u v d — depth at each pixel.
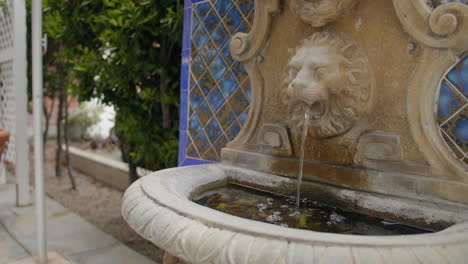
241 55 1.80
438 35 1.20
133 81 2.95
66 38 3.40
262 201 1.51
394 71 1.33
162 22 2.49
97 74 3.02
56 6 3.25
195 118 2.24
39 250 2.43
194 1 2.22
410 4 1.24
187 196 1.38
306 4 1.46
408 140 1.31
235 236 0.87
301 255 0.79
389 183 1.32
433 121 1.26
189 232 0.93
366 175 1.39
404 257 0.77
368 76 1.39
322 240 0.81
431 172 1.24
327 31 1.48
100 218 3.62
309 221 1.28
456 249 0.82
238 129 1.99
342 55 1.42
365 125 1.42
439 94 1.30
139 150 2.94
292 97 1.42
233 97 2.01
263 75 1.76
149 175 1.42
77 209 3.88
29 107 6.70
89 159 5.39
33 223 3.23
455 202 1.17
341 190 1.44
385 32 1.35
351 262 0.77
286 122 1.68
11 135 4.03
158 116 3.00
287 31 1.65
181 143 2.34
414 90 1.28
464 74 1.24
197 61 2.21
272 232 0.85
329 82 1.38
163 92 2.81
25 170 3.71
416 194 1.25
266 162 1.72
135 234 3.22
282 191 1.62
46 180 5.09
